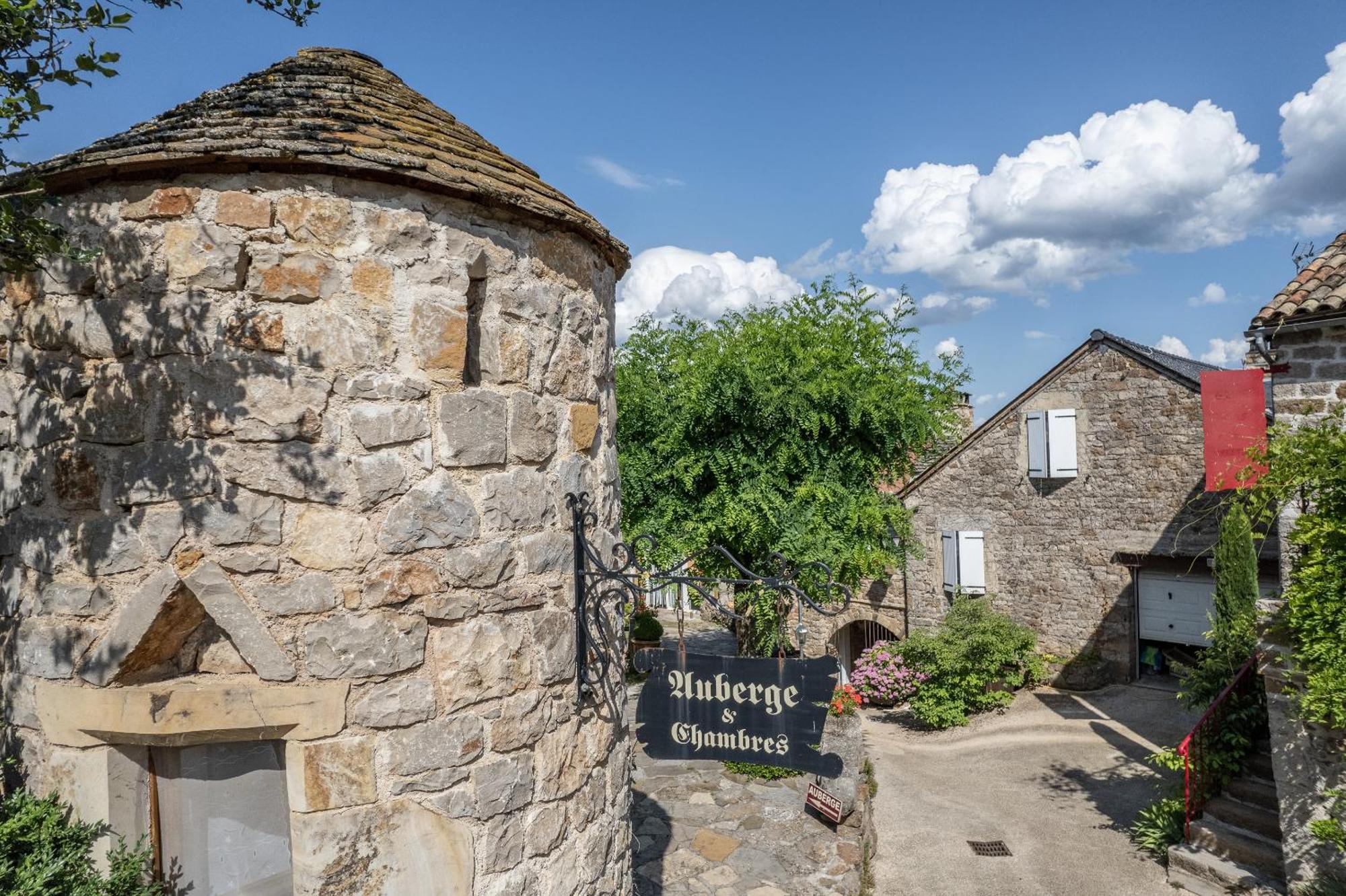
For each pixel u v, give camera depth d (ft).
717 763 28.04
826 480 29.99
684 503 31.71
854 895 19.58
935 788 30.50
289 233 8.23
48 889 7.78
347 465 8.39
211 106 9.93
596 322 11.35
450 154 9.73
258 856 9.07
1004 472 45.27
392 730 8.58
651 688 11.10
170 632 8.38
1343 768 17.80
